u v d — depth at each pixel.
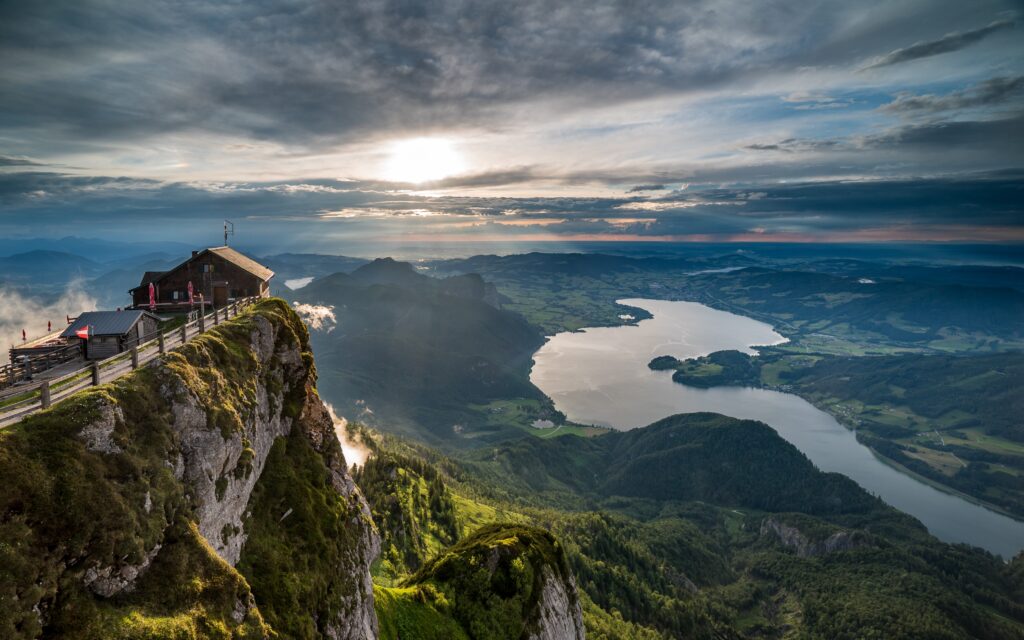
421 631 60.81
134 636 24.16
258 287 73.75
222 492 35.91
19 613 21.41
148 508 28.36
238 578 30.72
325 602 41.97
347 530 49.59
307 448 50.31
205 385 37.59
